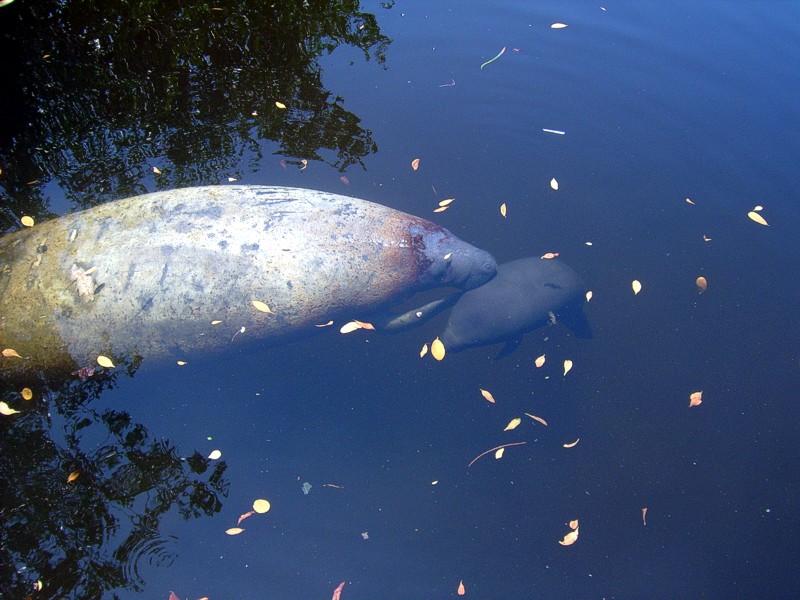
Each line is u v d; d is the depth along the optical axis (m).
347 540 3.09
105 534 2.87
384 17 4.97
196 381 3.38
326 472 3.25
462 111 4.44
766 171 4.21
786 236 3.99
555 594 3.03
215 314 3.16
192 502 3.03
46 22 4.42
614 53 4.83
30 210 3.51
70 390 3.13
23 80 4.09
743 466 3.38
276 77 4.35
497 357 3.69
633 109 4.52
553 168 4.23
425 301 3.83
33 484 2.92
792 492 3.30
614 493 3.31
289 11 4.79
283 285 3.22
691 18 5.12
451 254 3.59
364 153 4.07
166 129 3.97
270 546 3.02
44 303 3.05
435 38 4.86
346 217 3.41
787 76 4.72
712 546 3.16
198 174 3.78
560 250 3.94
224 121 4.05
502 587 3.04
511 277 3.65
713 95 4.59
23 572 2.75
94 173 3.73
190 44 4.42
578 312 3.68
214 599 2.87
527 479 3.34
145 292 3.09
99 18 4.49
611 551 3.15
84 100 4.04
